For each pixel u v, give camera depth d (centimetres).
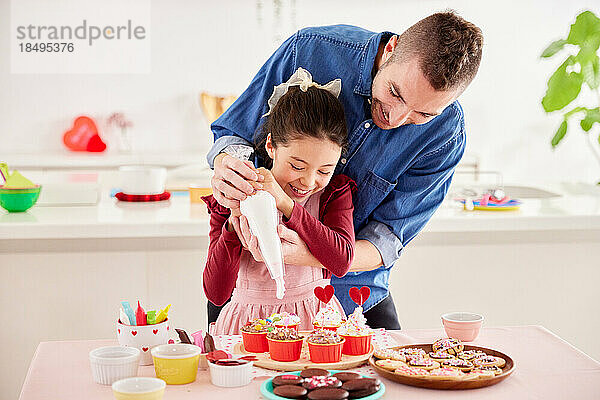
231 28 477
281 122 149
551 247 256
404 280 251
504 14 498
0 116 466
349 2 483
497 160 509
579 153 516
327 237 154
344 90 173
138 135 478
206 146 484
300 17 481
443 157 183
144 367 142
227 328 169
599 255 259
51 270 232
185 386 131
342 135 149
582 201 285
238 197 142
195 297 241
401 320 254
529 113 509
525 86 506
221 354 136
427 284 253
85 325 237
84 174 421
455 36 144
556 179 517
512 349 153
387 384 132
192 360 132
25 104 468
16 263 230
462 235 251
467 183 326
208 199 165
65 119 472
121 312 147
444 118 178
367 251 177
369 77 169
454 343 149
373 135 175
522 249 255
